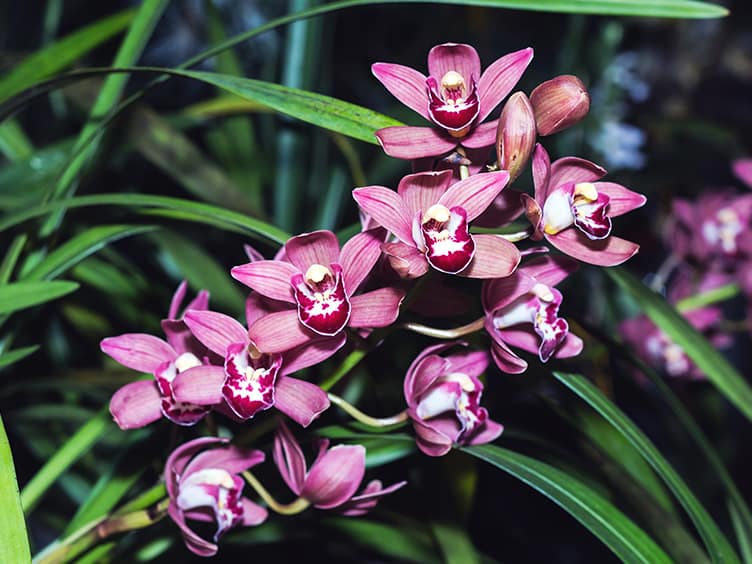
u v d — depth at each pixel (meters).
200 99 1.48
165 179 1.19
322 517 0.73
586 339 0.79
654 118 1.27
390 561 0.85
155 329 0.85
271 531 0.73
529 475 0.61
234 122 1.06
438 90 0.56
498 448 0.63
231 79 0.62
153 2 0.76
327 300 0.55
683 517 1.00
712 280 0.99
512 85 0.56
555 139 1.25
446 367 0.60
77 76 0.67
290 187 1.09
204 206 0.65
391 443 0.69
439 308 0.61
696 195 1.21
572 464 0.73
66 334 1.02
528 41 1.69
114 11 1.52
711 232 0.96
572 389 0.64
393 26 1.50
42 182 0.84
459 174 0.57
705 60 1.66
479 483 1.01
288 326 0.56
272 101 0.61
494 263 0.55
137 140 0.82
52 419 0.81
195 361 0.59
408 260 0.55
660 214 1.29
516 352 0.67
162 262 0.98
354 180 1.04
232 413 0.58
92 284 0.84
